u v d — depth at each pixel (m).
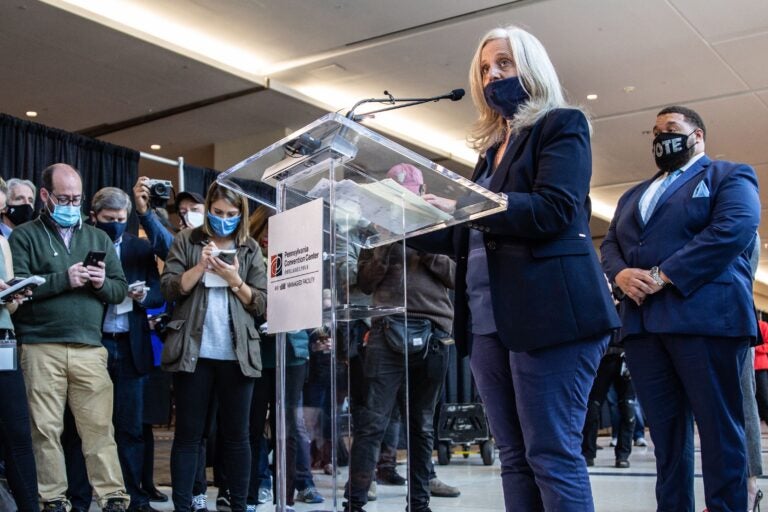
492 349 1.92
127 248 3.85
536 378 1.77
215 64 7.83
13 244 3.28
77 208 3.40
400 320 1.78
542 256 1.77
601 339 1.82
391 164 1.67
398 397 1.78
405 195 1.68
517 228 1.72
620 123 10.11
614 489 4.36
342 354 1.68
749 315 2.59
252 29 7.35
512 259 1.79
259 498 4.13
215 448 4.01
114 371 3.64
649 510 3.61
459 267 2.02
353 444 1.70
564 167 1.75
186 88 8.38
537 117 1.85
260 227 4.01
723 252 2.56
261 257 3.52
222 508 3.78
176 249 3.44
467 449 6.68
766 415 6.36
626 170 12.29
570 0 6.82
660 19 7.20
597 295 1.78
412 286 3.20
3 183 3.45
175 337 3.21
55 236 3.37
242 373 3.23
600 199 14.05
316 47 7.76
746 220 2.59
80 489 3.57
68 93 8.38
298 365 1.75
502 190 1.86
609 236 3.00
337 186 1.70
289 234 1.80
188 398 3.20
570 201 1.72
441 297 3.24
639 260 2.78
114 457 3.32
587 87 8.87
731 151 11.44
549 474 1.76
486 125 2.07
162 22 7.19
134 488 3.66
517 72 1.90
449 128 10.23
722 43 7.72
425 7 6.94
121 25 6.99
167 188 4.14
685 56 8.04
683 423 2.72
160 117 9.20
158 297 3.85
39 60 7.53
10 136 5.65
